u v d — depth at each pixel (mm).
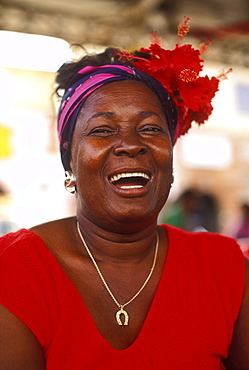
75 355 1158
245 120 7578
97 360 1160
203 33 5277
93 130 1280
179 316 1277
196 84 1453
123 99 1312
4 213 5465
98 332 1182
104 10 4965
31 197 5613
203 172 7438
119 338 1214
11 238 1293
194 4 5051
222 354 1286
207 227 5277
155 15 5070
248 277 1413
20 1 4699
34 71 5594
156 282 1344
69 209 5805
